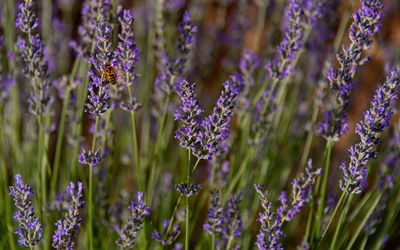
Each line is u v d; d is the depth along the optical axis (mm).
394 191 847
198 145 693
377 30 698
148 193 805
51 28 932
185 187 693
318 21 886
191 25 747
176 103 849
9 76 806
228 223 730
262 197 695
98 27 670
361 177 688
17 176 683
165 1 909
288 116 891
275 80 763
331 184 883
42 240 762
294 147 907
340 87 713
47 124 788
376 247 820
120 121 884
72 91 793
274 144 872
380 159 874
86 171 881
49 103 754
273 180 890
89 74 678
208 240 800
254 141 795
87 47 767
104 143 788
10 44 816
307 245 745
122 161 871
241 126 815
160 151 849
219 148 775
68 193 723
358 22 696
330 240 833
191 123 672
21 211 688
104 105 687
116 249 828
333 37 895
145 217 758
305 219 889
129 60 710
